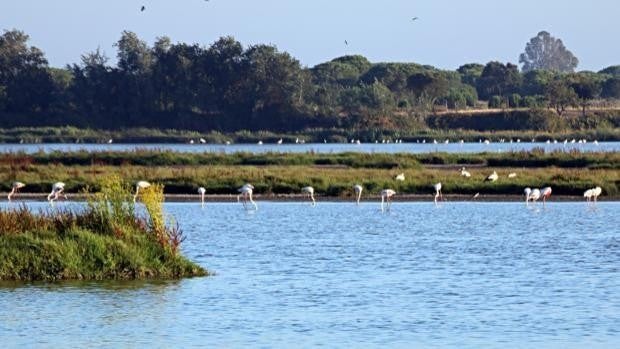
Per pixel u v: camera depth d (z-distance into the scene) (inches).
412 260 3565.5
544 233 4399.6
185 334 2390.5
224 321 2524.6
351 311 2659.9
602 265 3457.2
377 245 3966.5
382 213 5211.6
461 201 5821.9
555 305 2746.1
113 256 2947.8
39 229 2982.3
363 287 2999.5
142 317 2546.8
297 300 2790.4
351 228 4547.2
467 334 2415.1
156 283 2938.0
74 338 2340.1
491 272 3294.8
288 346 2298.2
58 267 2896.2
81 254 2930.6
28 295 2738.7
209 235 4244.6
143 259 2987.2
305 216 5039.4
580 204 5703.7
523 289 2984.7
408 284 3061.0
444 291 2947.8
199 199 5802.2
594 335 2404.0
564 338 2374.5
